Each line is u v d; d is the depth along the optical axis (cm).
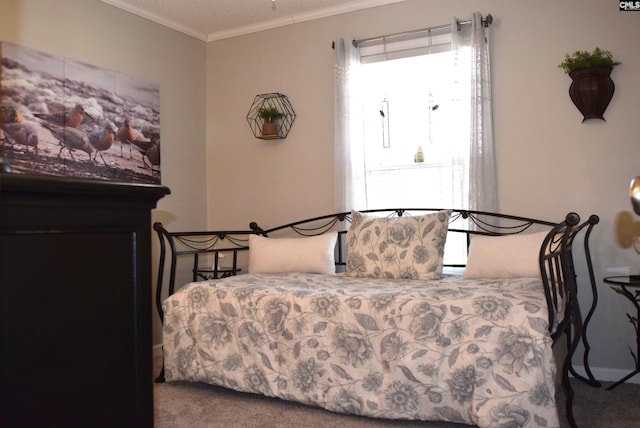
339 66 379
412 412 234
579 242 320
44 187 61
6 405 58
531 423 212
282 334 266
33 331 61
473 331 227
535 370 214
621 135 312
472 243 313
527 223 333
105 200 69
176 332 294
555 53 328
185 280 414
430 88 367
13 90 294
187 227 420
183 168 418
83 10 343
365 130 384
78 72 333
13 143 293
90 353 67
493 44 345
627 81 310
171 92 409
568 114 325
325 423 246
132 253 73
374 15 381
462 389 226
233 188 432
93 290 68
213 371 281
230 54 435
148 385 74
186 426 245
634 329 309
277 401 276
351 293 260
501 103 341
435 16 362
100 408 68
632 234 308
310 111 403
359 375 246
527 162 334
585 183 320
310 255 346
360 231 331
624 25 312
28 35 308
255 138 423
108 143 350
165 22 403
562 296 260
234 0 375
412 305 242
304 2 382
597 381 305
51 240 63
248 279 319
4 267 58
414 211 370
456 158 344
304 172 405
